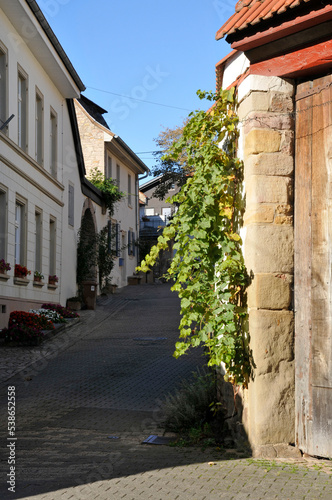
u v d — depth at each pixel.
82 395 10.24
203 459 6.33
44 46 19.50
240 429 6.95
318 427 6.30
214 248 7.04
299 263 6.58
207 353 7.21
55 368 12.95
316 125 6.51
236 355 6.75
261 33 6.47
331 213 6.32
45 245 21.66
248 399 6.68
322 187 6.41
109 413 8.93
